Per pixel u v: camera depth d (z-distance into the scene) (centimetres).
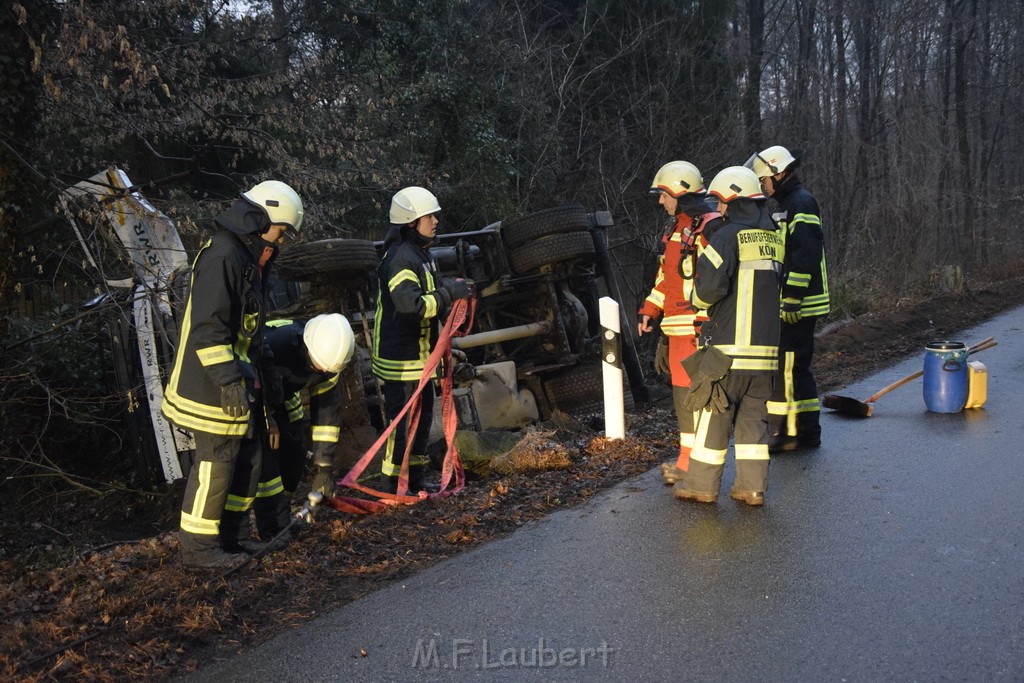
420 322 589
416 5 1404
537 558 463
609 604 401
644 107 1661
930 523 479
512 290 882
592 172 1560
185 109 987
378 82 1336
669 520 507
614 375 699
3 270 685
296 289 784
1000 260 2498
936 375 745
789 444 651
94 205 708
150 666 367
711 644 358
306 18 1404
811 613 379
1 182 680
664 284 576
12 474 776
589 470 628
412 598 422
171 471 709
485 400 800
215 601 424
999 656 335
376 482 686
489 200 1394
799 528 482
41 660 372
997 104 2988
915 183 2278
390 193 1241
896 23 2266
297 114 1042
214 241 442
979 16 2739
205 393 442
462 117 1382
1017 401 783
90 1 864
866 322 1332
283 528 526
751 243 512
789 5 2478
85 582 456
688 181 553
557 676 340
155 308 673
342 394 723
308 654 371
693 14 1795
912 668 330
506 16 1555
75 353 836
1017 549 437
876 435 682
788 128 2339
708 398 510
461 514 539
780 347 649
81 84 880
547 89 1555
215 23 1220
